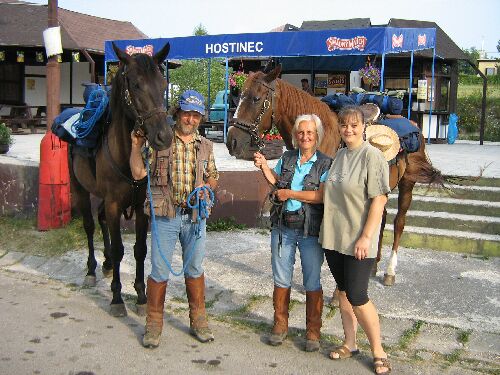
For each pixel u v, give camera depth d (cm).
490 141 2097
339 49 1234
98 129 515
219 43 1382
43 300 548
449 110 1866
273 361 427
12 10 2003
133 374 401
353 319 432
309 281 439
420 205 820
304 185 426
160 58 467
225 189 828
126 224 800
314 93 1878
